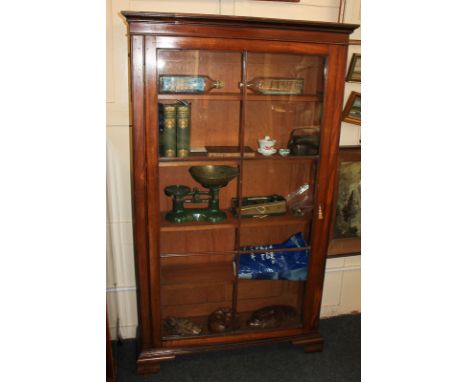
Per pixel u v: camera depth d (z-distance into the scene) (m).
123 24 1.70
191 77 1.52
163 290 1.78
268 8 1.81
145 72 1.43
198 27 1.42
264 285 1.93
